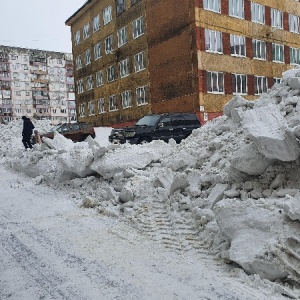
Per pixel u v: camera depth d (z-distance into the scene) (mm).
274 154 3730
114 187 6672
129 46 29531
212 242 3996
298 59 30875
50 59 87000
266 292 2936
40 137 18531
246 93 26109
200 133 7219
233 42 25297
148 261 3705
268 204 3521
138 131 13461
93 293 3098
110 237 4512
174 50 24562
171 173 5930
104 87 34062
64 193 7535
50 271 3596
